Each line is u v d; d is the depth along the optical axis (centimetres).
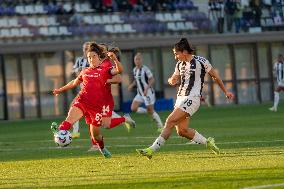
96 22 9050
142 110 5325
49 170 2891
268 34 9162
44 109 8438
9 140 4931
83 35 8944
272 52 9269
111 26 9094
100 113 3194
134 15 9206
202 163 2867
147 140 4369
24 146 4306
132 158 3195
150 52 8775
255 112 7056
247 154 3133
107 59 3219
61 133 3112
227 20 9256
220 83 3039
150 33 9212
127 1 9225
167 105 8500
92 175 2653
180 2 9412
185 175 2503
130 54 8694
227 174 2472
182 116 2997
